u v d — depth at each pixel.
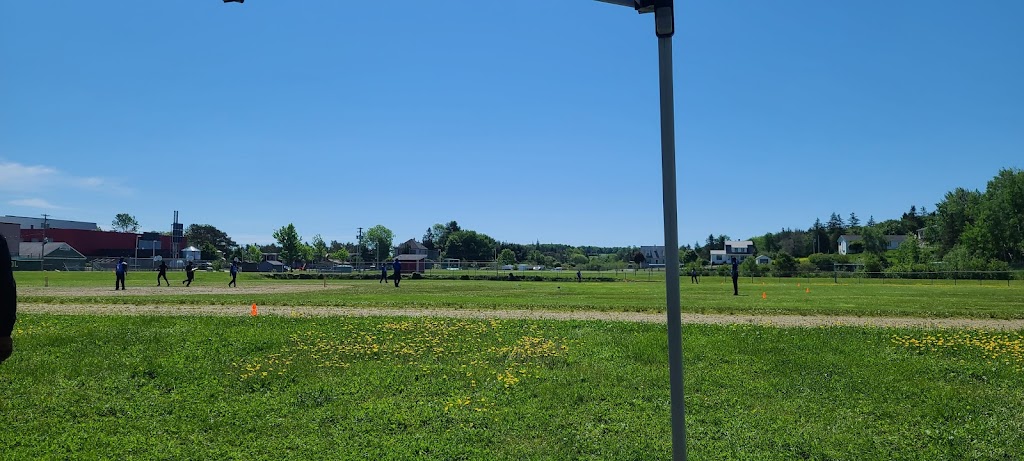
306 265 121.88
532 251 181.88
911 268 75.56
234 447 7.81
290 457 7.43
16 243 112.75
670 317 4.90
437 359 13.13
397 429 8.45
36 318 18.86
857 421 8.84
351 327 17.05
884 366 12.32
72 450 7.59
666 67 4.88
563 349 14.05
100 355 13.18
